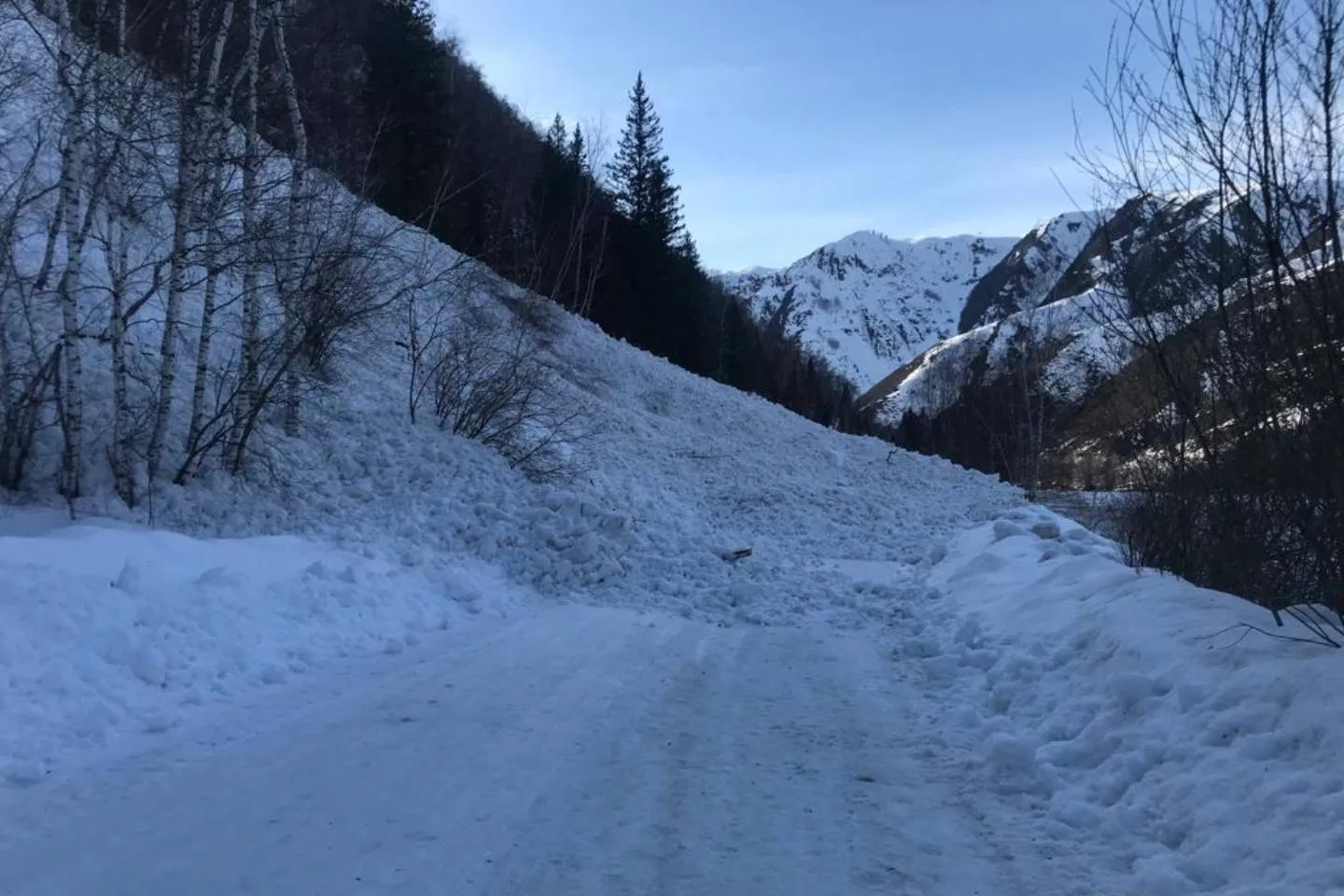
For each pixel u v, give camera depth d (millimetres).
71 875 3750
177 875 3781
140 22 9906
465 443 13312
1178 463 6594
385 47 29688
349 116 18438
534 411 16156
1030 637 6789
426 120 30891
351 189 14336
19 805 4371
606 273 41094
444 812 4434
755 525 16609
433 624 8258
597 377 26438
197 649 6363
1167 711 4777
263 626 6996
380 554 9617
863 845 4230
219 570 7293
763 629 9008
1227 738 4340
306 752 5160
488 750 5270
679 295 45469
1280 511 5605
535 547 10867
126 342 10461
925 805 4695
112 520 8820
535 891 3752
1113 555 9367
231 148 10336
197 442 10117
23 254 11648
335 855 3975
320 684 6430
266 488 10570
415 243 20438
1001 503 21578
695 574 10898
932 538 15578
